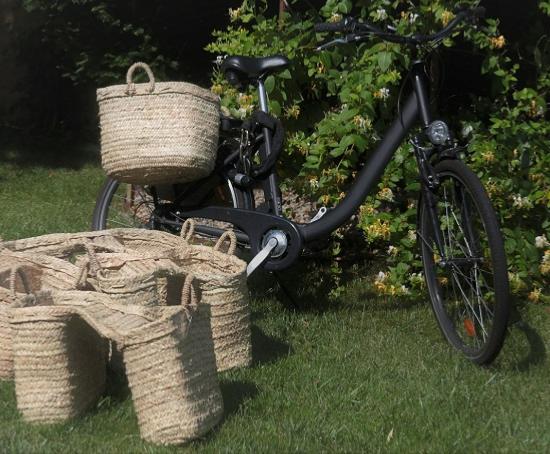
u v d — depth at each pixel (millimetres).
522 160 5445
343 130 5469
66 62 11250
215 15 10914
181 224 5059
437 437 3572
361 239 6137
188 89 4574
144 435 3375
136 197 6164
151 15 10734
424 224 4711
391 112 5570
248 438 3463
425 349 4641
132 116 4574
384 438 3553
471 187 4184
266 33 5832
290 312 5246
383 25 5703
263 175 4969
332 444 3482
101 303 3543
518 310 5305
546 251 5379
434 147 4551
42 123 12211
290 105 5691
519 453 3463
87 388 3697
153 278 3990
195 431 3365
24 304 3648
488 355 4195
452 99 6508
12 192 9156
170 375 3318
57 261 4277
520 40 6258
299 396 3967
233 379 4109
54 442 3373
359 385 4094
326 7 5703
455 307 4672
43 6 10477
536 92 5926
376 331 4980
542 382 4207
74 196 9008
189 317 3408
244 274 4301
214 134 4711
